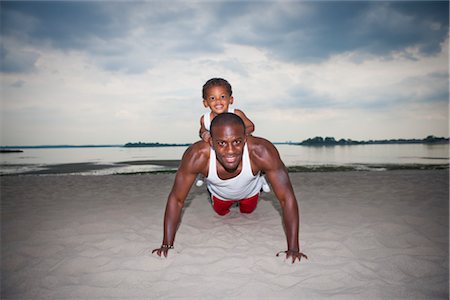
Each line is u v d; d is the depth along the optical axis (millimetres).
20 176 10453
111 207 5207
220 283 2369
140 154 28578
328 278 2418
